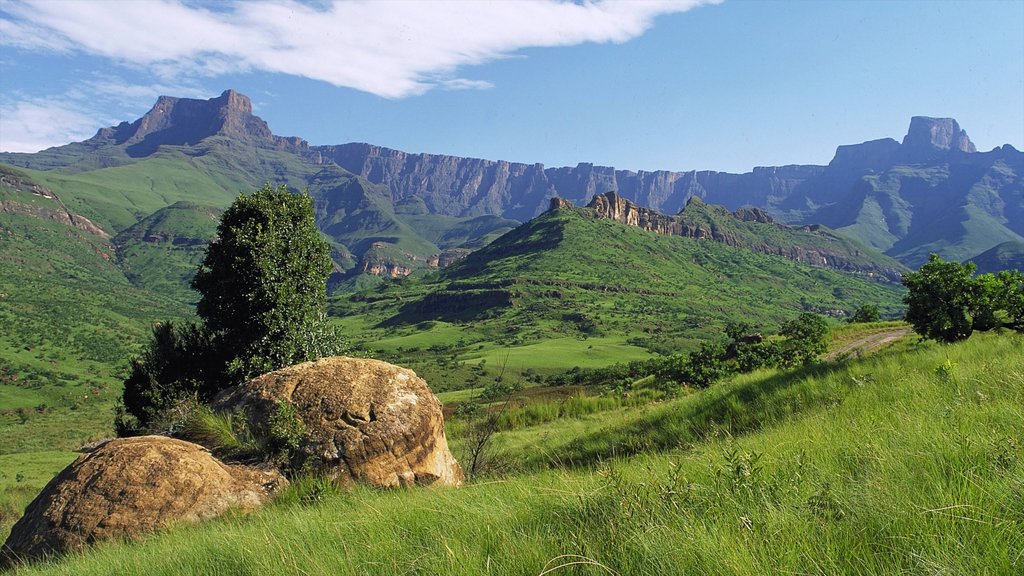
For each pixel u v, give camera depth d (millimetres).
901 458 4039
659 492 4289
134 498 7480
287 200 18172
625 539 3531
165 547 5844
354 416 9664
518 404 27531
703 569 2930
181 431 10359
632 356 167625
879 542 2883
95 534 7133
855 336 41469
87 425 106438
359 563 4094
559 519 4352
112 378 161250
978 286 18812
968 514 2912
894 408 6652
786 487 3961
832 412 7906
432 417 10461
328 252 18734
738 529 3221
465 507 5270
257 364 16547
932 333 19625
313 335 17609
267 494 8461
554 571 3326
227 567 4680
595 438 13789
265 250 17125
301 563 4281
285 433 9211
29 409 124312
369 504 6477
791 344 34531
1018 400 5641
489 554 3771
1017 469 3297
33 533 7293
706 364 31625
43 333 188125
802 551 2902
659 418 13523
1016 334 15805
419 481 9680
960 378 7754
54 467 46438
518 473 9805
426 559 3846
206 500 7809
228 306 17156
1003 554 2477
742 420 10766
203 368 17281
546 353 169500
